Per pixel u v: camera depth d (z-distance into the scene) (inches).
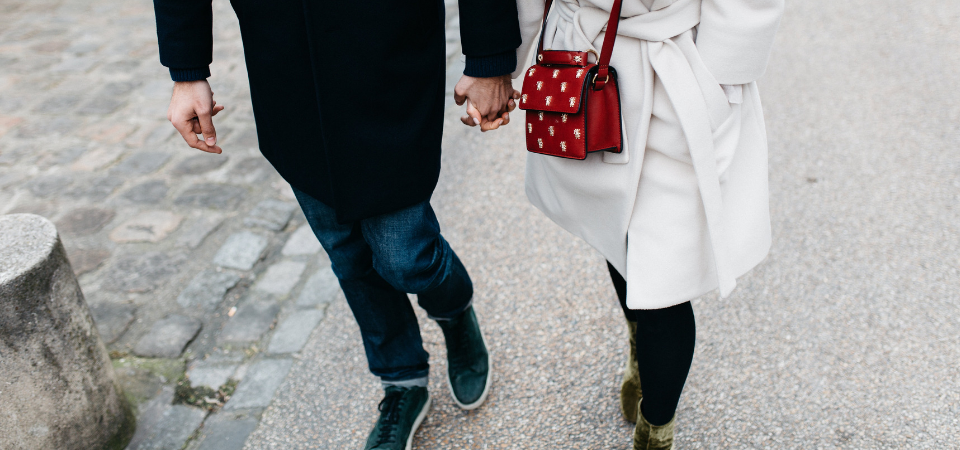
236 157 141.6
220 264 110.0
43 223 72.4
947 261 95.8
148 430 81.6
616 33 51.8
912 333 84.0
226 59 186.2
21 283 64.9
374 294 68.9
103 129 155.1
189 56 57.3
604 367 83.2
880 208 108.6
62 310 70.0
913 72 150.3
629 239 56.2
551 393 80.6
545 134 55.2
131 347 94.6
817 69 156.2
